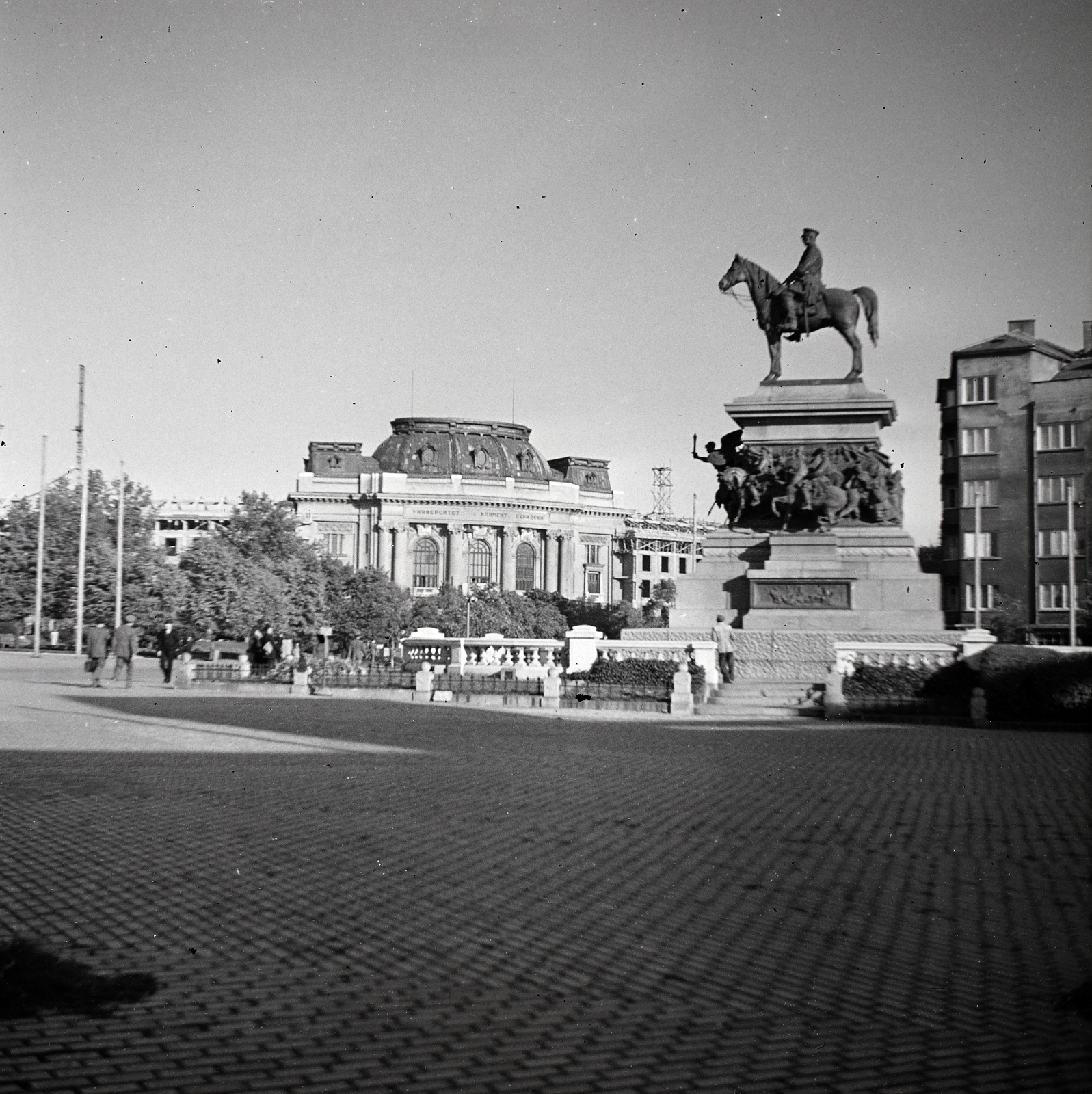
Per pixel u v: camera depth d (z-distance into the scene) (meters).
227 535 130.00
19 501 101.50
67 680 59.69
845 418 51.88
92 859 16.30
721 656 47.53
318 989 11.17
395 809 20.48
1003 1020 10.59
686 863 16.52
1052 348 93.94
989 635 44.28
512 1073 9.31
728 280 53.25
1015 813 20.62
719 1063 9.57
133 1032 10.04
